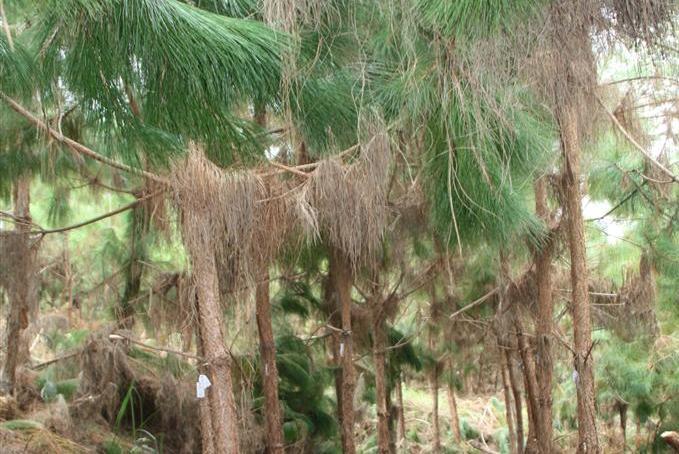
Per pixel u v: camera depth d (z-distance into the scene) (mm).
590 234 6926
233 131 2676
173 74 2424
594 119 3369
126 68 2414
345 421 6000
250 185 2748
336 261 5520
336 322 6797
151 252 5547
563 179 4395
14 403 5402
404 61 2920
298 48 2609
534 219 4176
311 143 3115
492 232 3141
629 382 8461
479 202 2965
